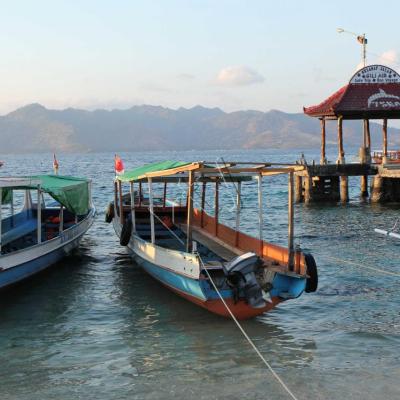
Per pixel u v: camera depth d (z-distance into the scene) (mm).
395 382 9891
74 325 12945
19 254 15344
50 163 165750
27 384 9914
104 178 76500
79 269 18359
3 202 19594
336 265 18531
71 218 22812
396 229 25812
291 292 12672
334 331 12398
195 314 13586
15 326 12914
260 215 14758
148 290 15734
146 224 20734
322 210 33406
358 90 35156
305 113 36594
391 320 13102
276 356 11031
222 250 16141
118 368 10555
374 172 34656
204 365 10641
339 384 9828
